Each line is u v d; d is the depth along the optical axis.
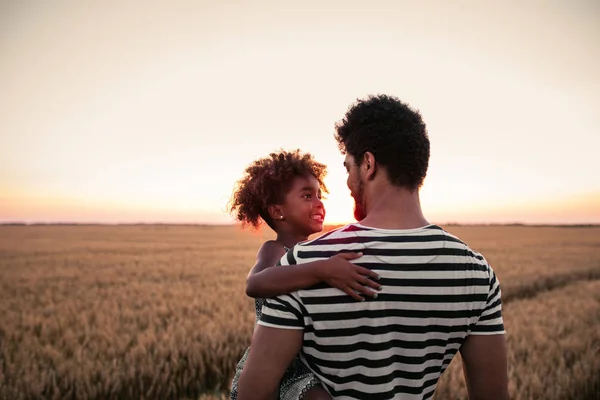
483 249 36.09
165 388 5.79
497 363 1.60
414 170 1.59
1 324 9.22
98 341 7.91
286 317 1.50
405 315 1.49
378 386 1.48
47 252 30.89
